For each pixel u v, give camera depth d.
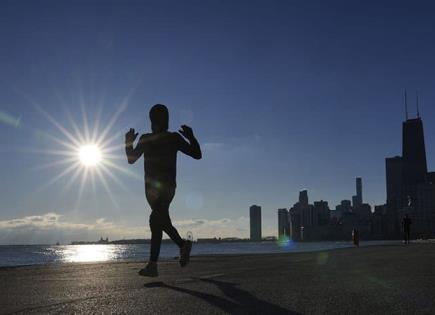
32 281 7.23
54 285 6.60
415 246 21.84
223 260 12.98
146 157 7.31
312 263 10.84
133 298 5.11
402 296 5.21
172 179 7.30
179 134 7.39
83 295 5.43
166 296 5.24
